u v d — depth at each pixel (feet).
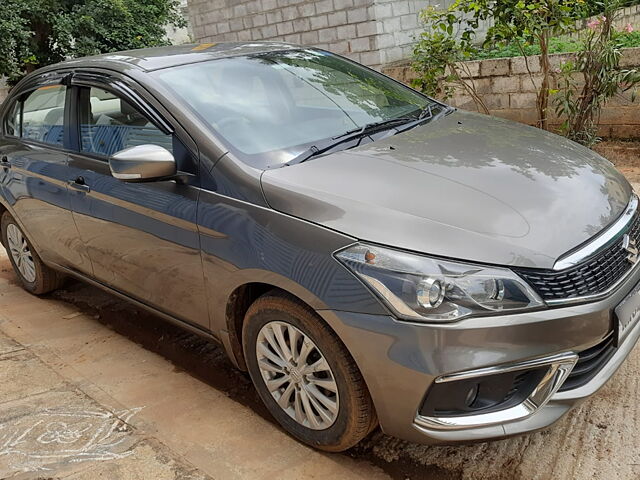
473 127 11.00
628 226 8.66
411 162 9.14
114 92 11.11
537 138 10.55
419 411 7.52
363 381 7.95
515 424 7.52
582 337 7.48
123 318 14.10
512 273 7.27
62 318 14.34
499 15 21.11
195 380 11.23
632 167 20.10
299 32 30.09
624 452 8.31
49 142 13.05
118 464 8.79
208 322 9.98
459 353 7.15
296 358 8.63
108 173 11.21
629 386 9.69
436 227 7.63
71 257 13.10
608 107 21.54
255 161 9.27
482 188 8.38
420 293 7.22
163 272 10.41
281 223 8.37
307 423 8.84
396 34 28.02
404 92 12.80
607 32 20.12
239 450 9.06
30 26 39.45
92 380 11.34
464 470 8.37
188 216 9.51
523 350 7.24
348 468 8.57
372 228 7.74
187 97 10.31
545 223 7.82
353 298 7.57
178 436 9.48
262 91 10.97
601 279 7.75
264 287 9.28
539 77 22.36
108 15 40.24
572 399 7.79
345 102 11.44
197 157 9.55
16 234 15.40
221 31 33.65
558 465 8.23
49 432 9.69
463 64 24.09
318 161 9.29
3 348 12.86
